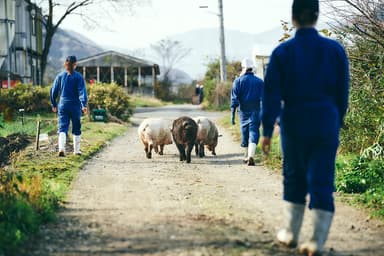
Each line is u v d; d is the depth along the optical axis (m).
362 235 9.95
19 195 10.49
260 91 15.35
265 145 8.90
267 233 9.87
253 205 11.37
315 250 8.45
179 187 12.70
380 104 13.73
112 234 9.82
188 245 9.14
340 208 11.27
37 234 9.80
